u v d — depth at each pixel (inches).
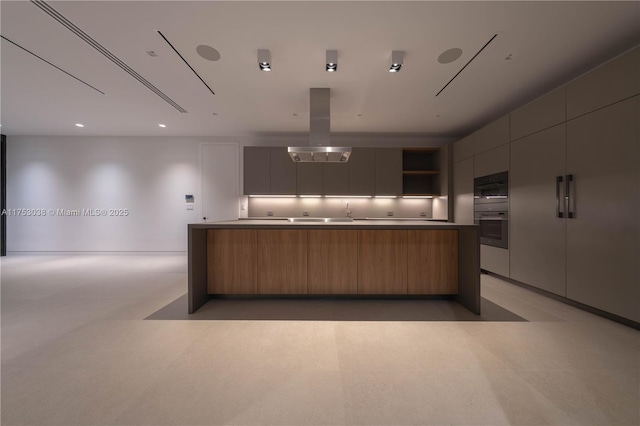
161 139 227.8
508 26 88.5
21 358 69.4
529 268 128.0
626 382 59.8
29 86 133.1
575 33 92.0
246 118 181.6
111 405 52.9
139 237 229.5
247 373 63.3
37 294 123.8
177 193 227.9
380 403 53.7
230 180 226.7
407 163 227.1
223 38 95.0
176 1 78.0
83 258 217.3
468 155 180.4
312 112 133.3
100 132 215.8
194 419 49.6
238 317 97.0
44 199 227.3
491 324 90.9
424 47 100.0
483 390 57.3
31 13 82.5
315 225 98.1
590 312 101.3
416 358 69.8
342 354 71.7
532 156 125.7
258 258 114.7
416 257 115.2
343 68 115.1
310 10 81.6
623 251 88.4
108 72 119.0
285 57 106.7
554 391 56.9
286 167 208.5
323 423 48.8
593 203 97.5
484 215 163.2
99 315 98.7
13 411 51.3
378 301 114.7
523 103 153.8
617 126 89.4
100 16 84.0
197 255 105.4
